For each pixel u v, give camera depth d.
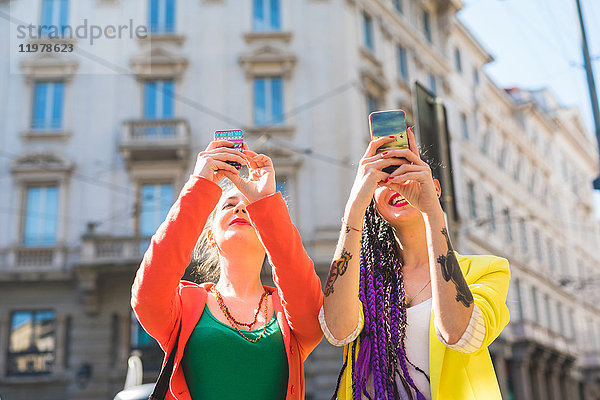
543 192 33.91
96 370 16.55
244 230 2.40
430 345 2.13
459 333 1.99
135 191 17.78
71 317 16.97
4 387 16.48
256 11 19.38
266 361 2.26
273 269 2.26
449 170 5.36
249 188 2.21
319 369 15.95
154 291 2.09
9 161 17.88
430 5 25.33
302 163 17.80
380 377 2.15
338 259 2.12
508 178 29.27
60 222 17.52
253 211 2.17
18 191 17.70
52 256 17.28
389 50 21.28
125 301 17.05
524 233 29.66
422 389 2.15
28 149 18.05
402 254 2.40
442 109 5.59
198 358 2.23
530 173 32.69
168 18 19.08
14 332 16.92
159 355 16.70
